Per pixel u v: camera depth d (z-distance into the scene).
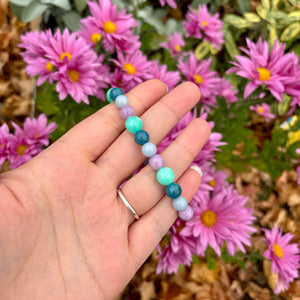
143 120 0.18
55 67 0.20
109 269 0.15
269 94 0.23
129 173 0.18
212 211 0.19
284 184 0.31
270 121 0.32
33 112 0.30
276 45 0.20
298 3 0.31
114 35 0.21
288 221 0.30
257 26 0.31
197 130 0.18
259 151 0.31
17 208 0.13
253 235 0.29
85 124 0.17
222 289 0.26
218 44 0.28
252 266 0.28
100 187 0.17
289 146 0.27
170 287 0.26
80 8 0.28
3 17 0.33
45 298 0.14
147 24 0.29
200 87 0.24
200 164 0.19
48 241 0.14
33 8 0.28
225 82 0.28
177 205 0.16
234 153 0.31
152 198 0.17
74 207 0.15
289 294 0.27
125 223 0.17
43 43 0.19
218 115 0.27
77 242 0.15
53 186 0.15
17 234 0.13
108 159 0.17
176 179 0.18
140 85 0.19
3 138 0.20
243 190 0.30
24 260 0.13
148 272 0.26
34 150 0.21
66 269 0.14
